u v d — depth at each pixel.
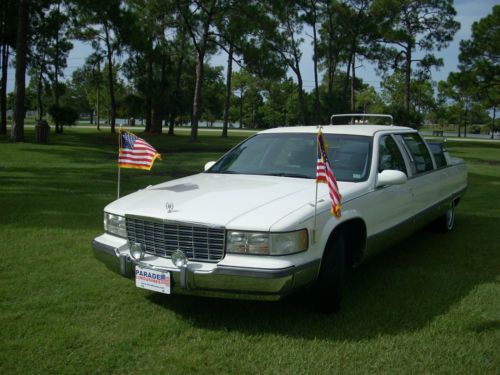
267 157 5.21
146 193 4.50
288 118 79.62
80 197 9.15
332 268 4.02
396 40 37.19
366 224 4.47
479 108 63.06
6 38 26.80
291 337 3.75
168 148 25.14
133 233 4.11
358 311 4.23
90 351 3.52
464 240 6.72
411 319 4.08
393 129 5.76
